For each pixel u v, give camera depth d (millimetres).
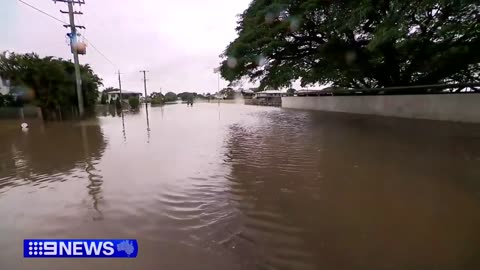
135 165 5730
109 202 3752
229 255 2469
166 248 2600
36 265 2434
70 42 17812
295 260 2385
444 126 9242
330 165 5344
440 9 9586
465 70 13555
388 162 5375
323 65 15992
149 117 20344
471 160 5250
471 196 3631
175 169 5355
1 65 15602
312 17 13141
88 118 19266
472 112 9656
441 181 4219
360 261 2359
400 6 8383
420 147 6516
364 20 11094
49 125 14430
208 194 3963
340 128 10531
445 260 2354
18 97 16406
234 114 21750
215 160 6047
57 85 17344
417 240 2654
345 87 19828
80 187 4410
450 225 2912
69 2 17719
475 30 10438
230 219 3156
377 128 9906
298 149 6949
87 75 20859
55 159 6496
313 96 23281
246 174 4902
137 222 3141
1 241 2848
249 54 13641
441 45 11828
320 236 2758
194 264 2346
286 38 14609
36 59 16688
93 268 2361
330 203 3549
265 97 38188
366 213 3236
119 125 14281
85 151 7383
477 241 2611
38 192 4246
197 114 23219
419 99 11953
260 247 2586
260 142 8195
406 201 3539
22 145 8547
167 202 3695
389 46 12312
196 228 2967
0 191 4336
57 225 3145
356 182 4309
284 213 3287
